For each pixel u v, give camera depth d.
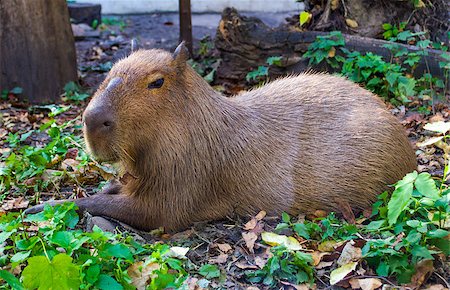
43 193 4.65
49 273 3.13
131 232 4.03
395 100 6.44
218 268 3.65
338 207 4.21
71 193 4.65
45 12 7.14
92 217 3.98
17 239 3.64
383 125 4.30
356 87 4.55
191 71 4.07
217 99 4.16
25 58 7.11
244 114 4.23
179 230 4.12
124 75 3.88
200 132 4.03
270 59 6.92
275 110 4.33
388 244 3.56
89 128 3.77
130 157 3.95
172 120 3.94
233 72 7.30
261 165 4.18
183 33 8.12
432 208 3.83
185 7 8.03
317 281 3.55
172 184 4.01
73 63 7.49
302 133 4.27
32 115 6.53
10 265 3.52
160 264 3.38
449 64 6.39
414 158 4.50
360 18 7.21
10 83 7.14
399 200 3.47
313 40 6.94
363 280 3.45
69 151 5.18
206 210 4.14
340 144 4.24
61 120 6.44
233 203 4.17
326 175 4.20
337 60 6.79
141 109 3.85
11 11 6.97
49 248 3.49
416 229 3.56
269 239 3.79
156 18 11.83
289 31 7.09
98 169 4.88
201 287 3.40
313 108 4.36
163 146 3.94
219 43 7.33
